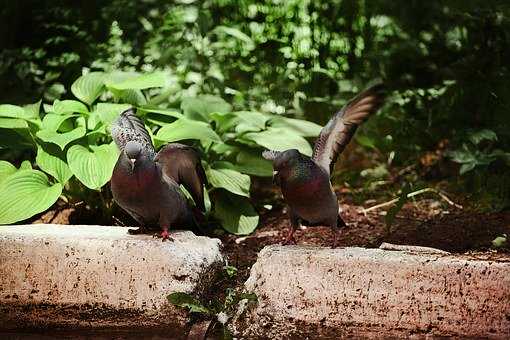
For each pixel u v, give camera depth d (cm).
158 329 725
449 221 973
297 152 702
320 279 715
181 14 1335
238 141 1030
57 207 973
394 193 1127
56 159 889
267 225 1005
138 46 1317
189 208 815
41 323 745
